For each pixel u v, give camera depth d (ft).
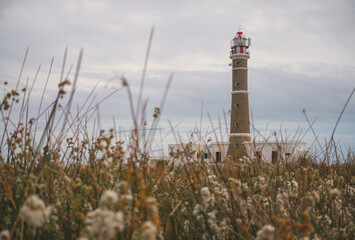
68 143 15.16
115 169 12.93
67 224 9.81
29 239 9.64
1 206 11.39
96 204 11.32
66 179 10.78
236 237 11.25
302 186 17.02
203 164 17.63
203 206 11.37
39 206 7.30
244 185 13.10
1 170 11.80
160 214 13.58
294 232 10.69
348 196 15.72
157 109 11.64
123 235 8.96
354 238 12.07
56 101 11.55
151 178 14.92
